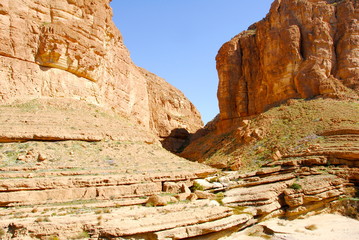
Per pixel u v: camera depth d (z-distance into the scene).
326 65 36.34
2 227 13.30
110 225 14.00
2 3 23.56
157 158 23.94
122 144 24.00
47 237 13.22
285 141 29.66
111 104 33.22
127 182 18.52
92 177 17.67
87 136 22.64
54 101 24.86
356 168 23.27
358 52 36.69
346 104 32.19
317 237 16.98
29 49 24.75
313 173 23.31
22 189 15.69
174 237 14.60
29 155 18.56
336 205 21.77
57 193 16.31
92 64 28.56
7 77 23.27
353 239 16.62
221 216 17.06
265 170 24.61
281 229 18.14
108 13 33.22
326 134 27.69
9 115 21.20
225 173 26.67
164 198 18.03
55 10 26.72
